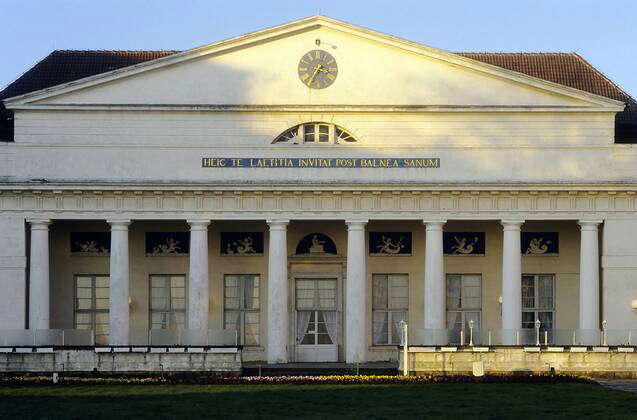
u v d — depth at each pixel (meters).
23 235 69.31
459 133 70.31
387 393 55.25
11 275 69.31
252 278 74.00
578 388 57.28
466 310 74.06
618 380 63.00
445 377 60.59
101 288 73.44
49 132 69.75
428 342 65.81
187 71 70.12
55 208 69.38
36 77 76.62
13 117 72.38
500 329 69.50
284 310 69.31
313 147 69.81
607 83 77.44
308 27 70.12
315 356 73.62
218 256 73.94
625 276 70.06
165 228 73.81
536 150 70.31
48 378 60.34
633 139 73.38
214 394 54.91
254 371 66.00
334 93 70.25
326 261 73.81
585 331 66.62
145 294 73.56
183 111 69.81
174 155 69.75
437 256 69.62
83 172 69.62
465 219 69.81
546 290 74.19
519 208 69.94
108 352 63.91
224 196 69.44
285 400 52.94
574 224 74.00
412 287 73.94
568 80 77.81
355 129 70.06
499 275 73.94
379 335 74.00
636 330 67.38
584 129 70.50
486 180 70.00
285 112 69.94
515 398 53.69
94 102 69.88
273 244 69.50
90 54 79.44
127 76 69.94
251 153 69.81
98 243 73.38
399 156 70.00
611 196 70.12
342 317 73.69
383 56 70.50
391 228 74.12
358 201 69.62
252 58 70.19
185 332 66.00
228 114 69.94
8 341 65.50
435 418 48.06
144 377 62.00
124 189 68.94
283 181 69.25
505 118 70.44
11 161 69.62
